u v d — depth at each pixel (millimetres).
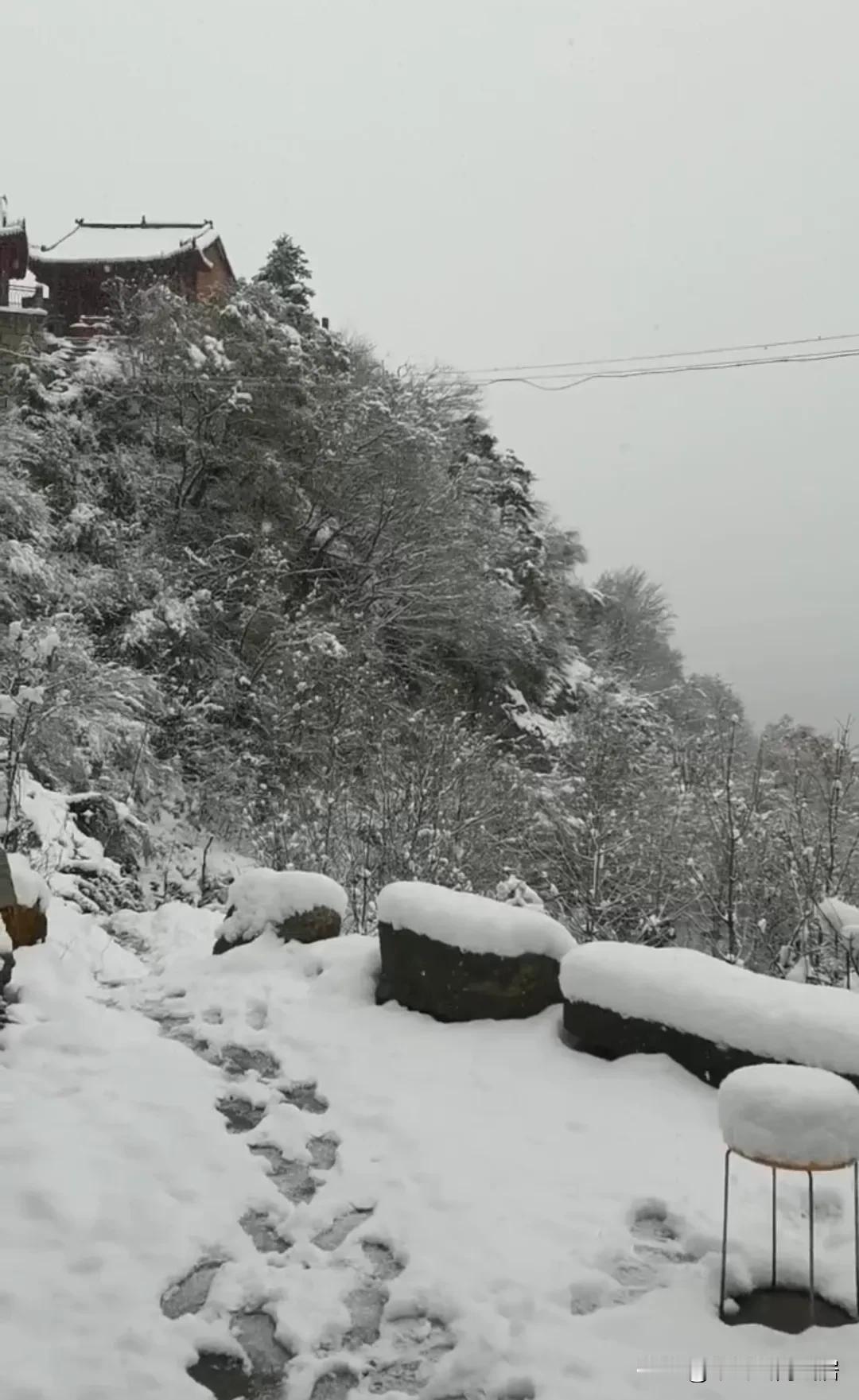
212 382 23781
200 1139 4227
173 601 20203
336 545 26812
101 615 19766
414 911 5832
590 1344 2996
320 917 6895
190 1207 3727
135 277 33406
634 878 18062
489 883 16531
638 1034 5012
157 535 22672
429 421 30250
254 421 24609
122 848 15680
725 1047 4672
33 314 25594
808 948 13781
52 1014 5645
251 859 17766
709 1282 3301
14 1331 3027
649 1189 3842
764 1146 3033
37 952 6754
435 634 26016
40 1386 2795
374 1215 3717
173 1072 4898
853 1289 3213
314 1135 4383
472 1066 5008
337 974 6176
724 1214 3322
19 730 12320
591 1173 3955
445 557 26781
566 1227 3574
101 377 23875
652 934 17562
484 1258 3402
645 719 28609
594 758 19688
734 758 20922
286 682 20047
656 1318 3107
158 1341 3008
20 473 20062
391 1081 4855
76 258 33219
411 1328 3137
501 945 5609
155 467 23953
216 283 31984
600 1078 4836
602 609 43781
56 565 18594
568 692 31484
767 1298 3215
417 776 15969
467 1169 3998
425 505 26844
